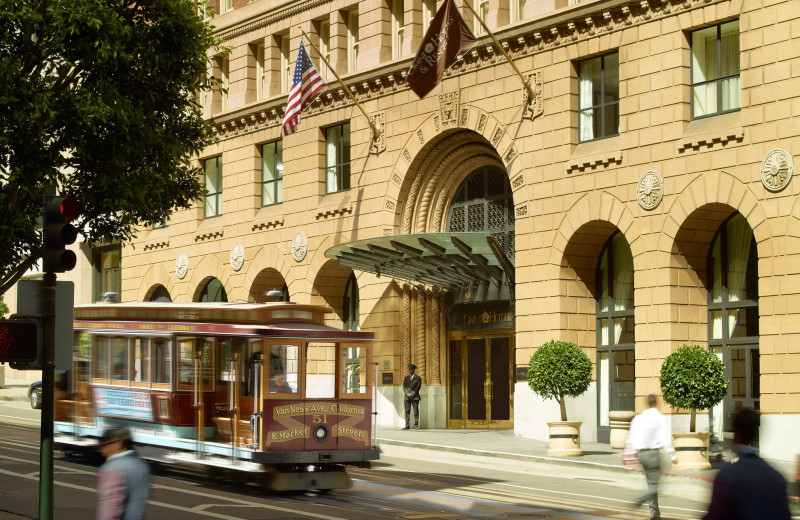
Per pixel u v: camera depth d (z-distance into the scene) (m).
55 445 23.20
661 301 25.89
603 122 28.06
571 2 29.17
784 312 23.39
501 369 32.06
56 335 11.12
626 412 26.08
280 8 38.84
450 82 32.12
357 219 35.31
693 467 21.72
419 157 33.31
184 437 19.56
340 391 18.77
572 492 19.27
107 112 18.39
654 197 26.22
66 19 18.23
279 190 39.41
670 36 26.20
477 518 15.93
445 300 34.06
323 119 36.97
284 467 18.27
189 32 20.12
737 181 24.50
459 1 31.86
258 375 18.08
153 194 20.31
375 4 34.97
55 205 11.09
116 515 9.73
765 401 23.64
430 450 27.39
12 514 15.77
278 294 19.80
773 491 7.06
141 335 20.88
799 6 23.56
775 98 23.89
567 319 28.41
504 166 30.81
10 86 17.67
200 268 42.59
